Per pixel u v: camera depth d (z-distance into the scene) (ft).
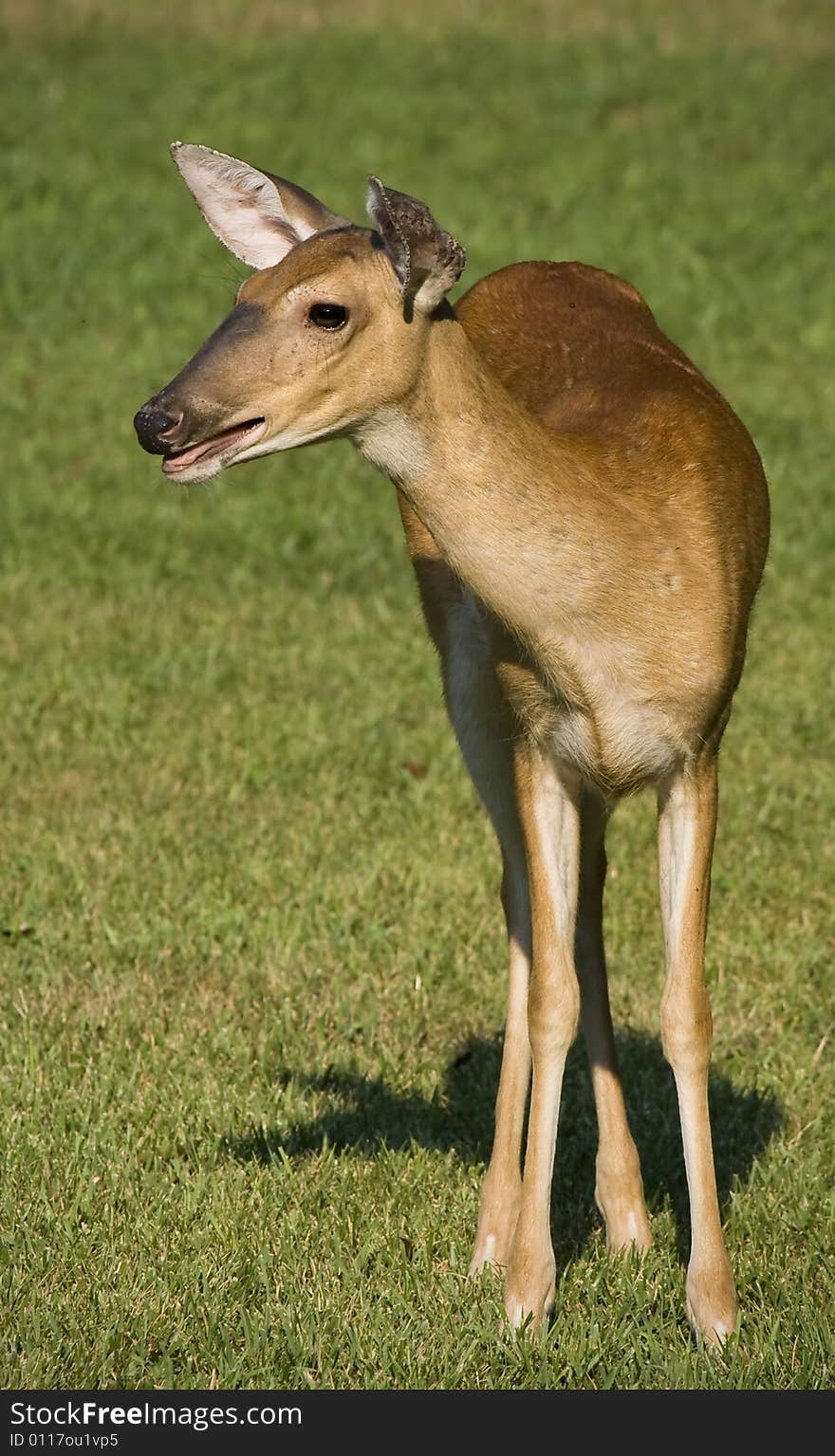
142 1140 30.71
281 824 43.45
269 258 26.40
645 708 25.71
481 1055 34.32
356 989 36.24
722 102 117.39
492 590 24.80
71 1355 25.09
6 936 37.99
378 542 62.90
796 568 59.82
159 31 131.75
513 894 29.32
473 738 29.55
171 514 64.75
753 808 43.88
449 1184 29.99
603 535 24.79
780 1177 29.71
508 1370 24.91
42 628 55.26
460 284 85.40
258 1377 24.76
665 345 31.60
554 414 28.32
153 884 40.29
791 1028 34.94
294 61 125.59
